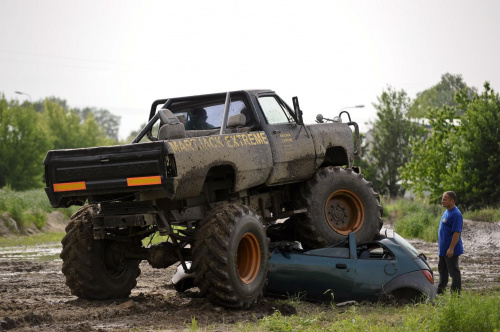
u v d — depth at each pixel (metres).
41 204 30.11
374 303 9.04
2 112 55.69
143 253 9.45
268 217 10.23
